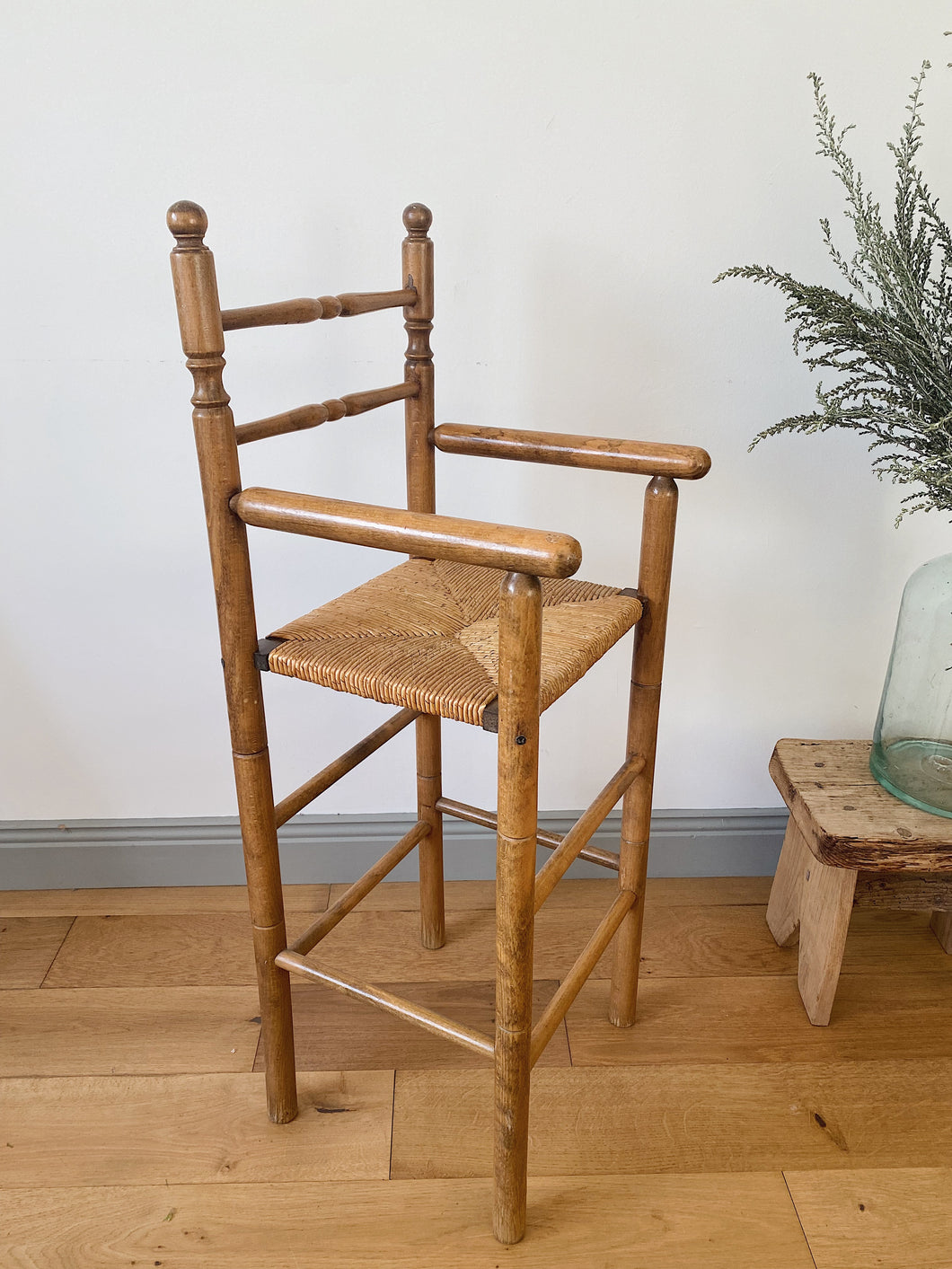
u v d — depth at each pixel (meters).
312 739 1.48
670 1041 1.25
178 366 1.25
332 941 1.43
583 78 1.13
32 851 1.52
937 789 1.21
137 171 1.16
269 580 1.38
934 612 1.14
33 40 1.09
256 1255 0.99
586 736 1.49
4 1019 1.28
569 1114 1.15
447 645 0.95
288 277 1.22
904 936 1.44
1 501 1.32
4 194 1.16
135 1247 1.00
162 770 1.49
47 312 1.22
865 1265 0.98
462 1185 1.07
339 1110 1.16
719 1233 1.01
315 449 1.31
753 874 1.59
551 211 1.19
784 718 1.50
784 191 1.19
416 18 1.10
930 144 1.18
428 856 1.35
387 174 1.17
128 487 1.31
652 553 1.04
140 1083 1.19
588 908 1.50
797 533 1.37
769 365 1.28
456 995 1.33
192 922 1.47
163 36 1.10
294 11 1.09
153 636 1.41
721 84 1.14
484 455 1.11
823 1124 1.13
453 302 1.23
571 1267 0.98
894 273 0.99
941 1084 1.19
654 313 1.25
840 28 1.12
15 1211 1.03
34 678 1.42
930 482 0.99
